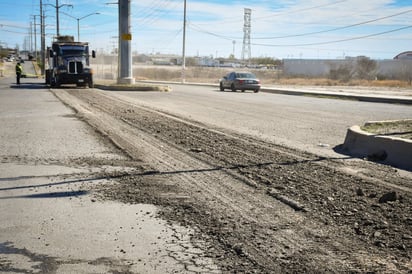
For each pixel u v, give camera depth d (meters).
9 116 17.17
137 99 26.92
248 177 8.20
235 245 5.15
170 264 4.70
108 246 5.18
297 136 13.05
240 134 13.35
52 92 31.61
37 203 6.76
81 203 6.76
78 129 13.99
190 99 27.61
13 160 9.62
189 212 6.32
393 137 9.97
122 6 39.44
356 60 75.88
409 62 72.31
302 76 86.00
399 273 4.45
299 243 5.21
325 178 8.11
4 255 4.93
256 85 37.19
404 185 7.67
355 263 4.68
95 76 79.19
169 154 10.32
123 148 10.95
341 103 25.91
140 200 6.88
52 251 5.04
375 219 5.96
